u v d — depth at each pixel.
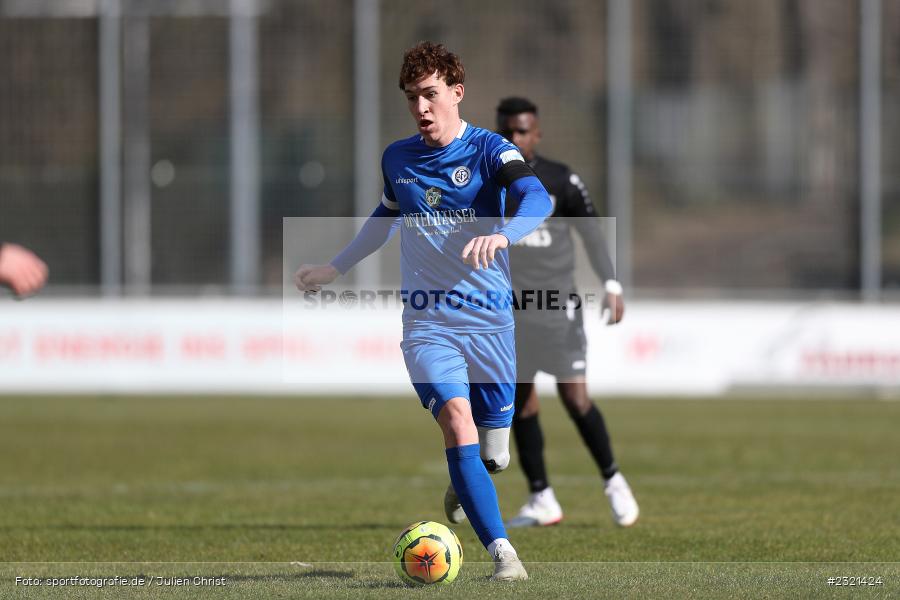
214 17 70.62
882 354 65.31
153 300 67.56
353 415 60.00
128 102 70.94
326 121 70.56
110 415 59.25
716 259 70.19
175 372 66.50
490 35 70.19
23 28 71.00
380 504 33.09
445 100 20.25
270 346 66.19
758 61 69.81
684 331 65.44
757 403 64.31
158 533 27.89
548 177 28.45
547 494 29.30
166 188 70.81
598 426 28.77
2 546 26.06
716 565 22.45
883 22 69.38
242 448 47.16
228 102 70.69
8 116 71.06
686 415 58.69
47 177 71.06
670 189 70.31
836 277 69.94
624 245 70.50
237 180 70.56
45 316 66.56
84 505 32.88
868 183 69.62
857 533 27.19
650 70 70.00
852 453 44.47
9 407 62.81
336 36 70.50
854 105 69.62
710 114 70.00
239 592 19.16
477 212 20.44
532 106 28.55
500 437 21.61
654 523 29.23
